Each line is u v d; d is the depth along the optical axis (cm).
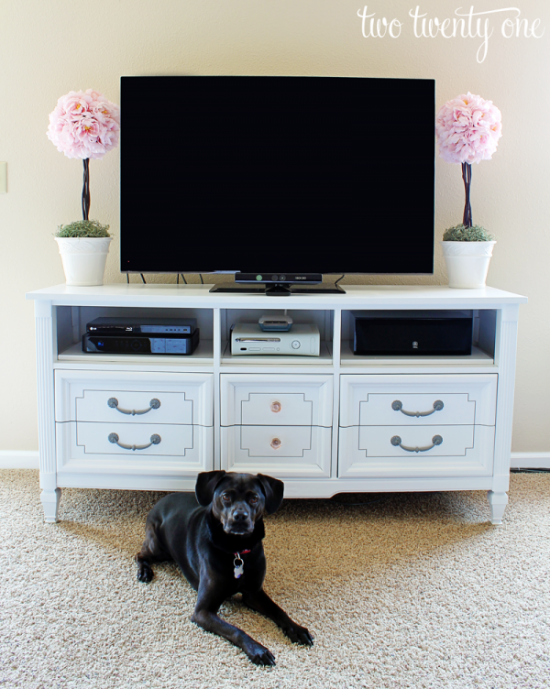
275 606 140
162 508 164
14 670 123
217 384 186
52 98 220
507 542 181
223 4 217
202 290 200
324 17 218
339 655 129
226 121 199
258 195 202
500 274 233
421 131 201
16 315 231
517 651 131
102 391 187
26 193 225
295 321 232
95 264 205
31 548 173
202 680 121
